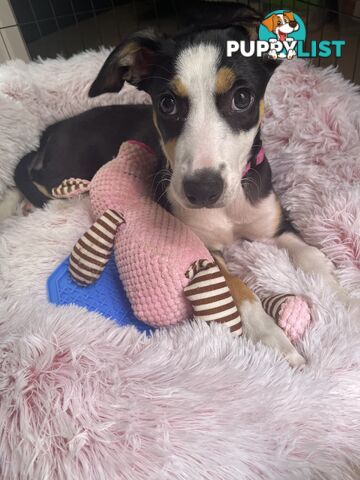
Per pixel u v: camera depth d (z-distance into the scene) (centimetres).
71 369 23
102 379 23
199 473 20
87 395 22
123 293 33
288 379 25
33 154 48
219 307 28
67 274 34
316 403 24
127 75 34
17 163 46
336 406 24
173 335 28
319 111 43
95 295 33
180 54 28
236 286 32
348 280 33
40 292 34
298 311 29
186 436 21
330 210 36
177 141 28
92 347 24
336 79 44
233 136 28
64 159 47
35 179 47
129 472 20
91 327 25
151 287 29
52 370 22
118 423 21
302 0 50
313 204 38
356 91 45
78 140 46
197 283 28
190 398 22
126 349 25
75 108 52
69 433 21
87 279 32
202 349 26
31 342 23
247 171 33
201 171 26
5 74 49
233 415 22
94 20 82
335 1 54
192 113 27
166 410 22
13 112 46
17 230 38
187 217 35
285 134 44
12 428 21
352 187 37
